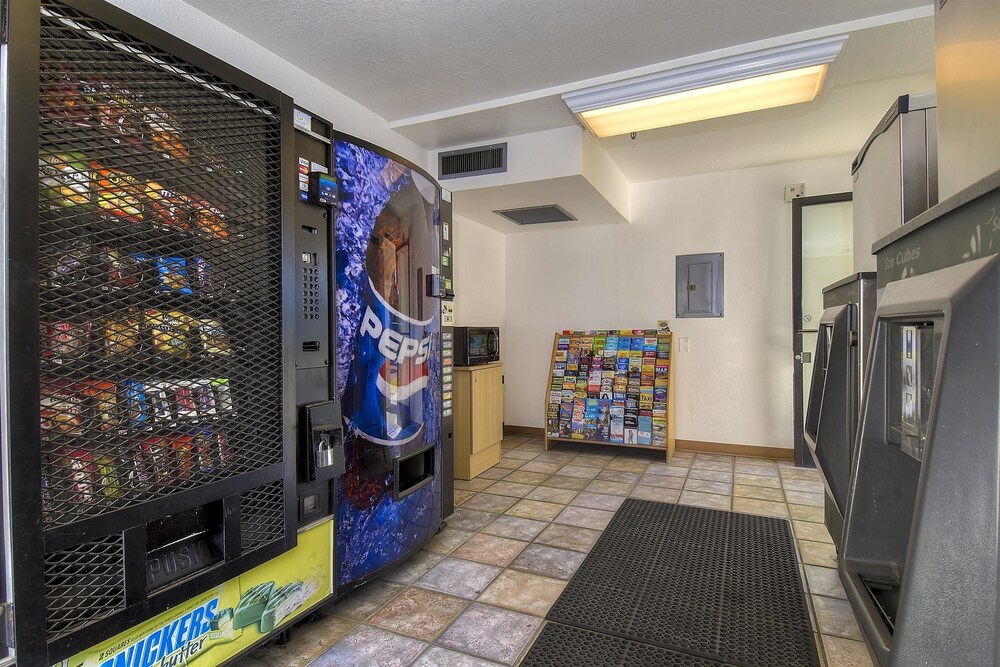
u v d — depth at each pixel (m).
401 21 2.47
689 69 2.75
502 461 4.73
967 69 1.05
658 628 2.08
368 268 2.31
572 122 3.59
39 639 1.14
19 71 1.11
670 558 2.72
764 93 2.88
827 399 2.16
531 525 3.19
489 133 3.79
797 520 3.25
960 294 0.71
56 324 1.20
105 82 1.28
